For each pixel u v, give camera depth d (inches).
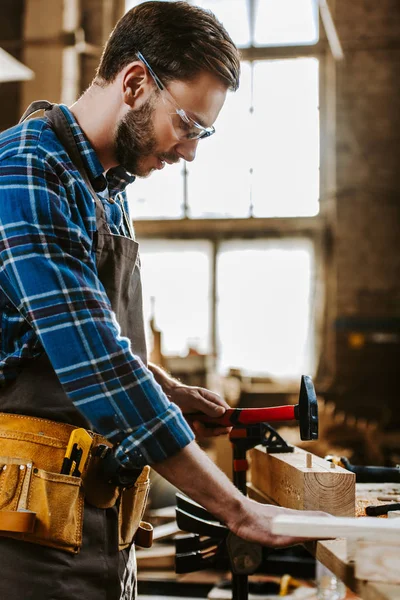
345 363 315.6
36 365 39.5
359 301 318.0
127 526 42.4
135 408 35.2
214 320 325.1
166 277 329.4
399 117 323.3
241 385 305.1
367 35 325.4
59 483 37.7
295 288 322.7
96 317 36.0
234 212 328.5
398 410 308.5
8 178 37.2
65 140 41.0
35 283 35.8
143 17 39.9
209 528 48.5
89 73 332.5
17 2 330.6
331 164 324.2
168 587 91.4
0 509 36.9
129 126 40.4
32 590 36.8
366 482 59.9
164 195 332.8
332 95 325.4
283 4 326.3
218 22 40.4
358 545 31.5
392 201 319.9
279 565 83.0
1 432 38.6
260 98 328.2
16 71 147.0
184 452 35.2
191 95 39.1
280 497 47.8
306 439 44.3
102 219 41.5
